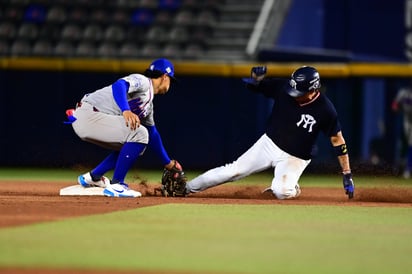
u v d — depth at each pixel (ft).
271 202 94.22
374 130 184.34
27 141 183.42
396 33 212.02
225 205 88.33
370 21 212.23
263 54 199.21
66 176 158.71
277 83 99.81
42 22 221.25
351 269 49.73
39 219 71.31
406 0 211.61
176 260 51.67
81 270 47.44
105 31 218.79
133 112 96.07
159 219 73.31
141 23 219.00
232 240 60.75
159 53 213.46
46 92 182.29
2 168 184.65
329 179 166.40
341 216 79.71
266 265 50.31
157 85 98.12
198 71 179.83
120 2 222.07
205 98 180.24
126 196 96.99
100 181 99.71
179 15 219.61
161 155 99.91
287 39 213.66
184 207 85.05
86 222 69.82
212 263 50.75
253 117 179.11
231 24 217.97
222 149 180.55
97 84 180.34
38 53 217.97
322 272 48.32
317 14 211.41
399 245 60.29
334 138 98.48
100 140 96.63
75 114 97.19
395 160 184.85
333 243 60.59
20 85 183.01
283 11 215.10
